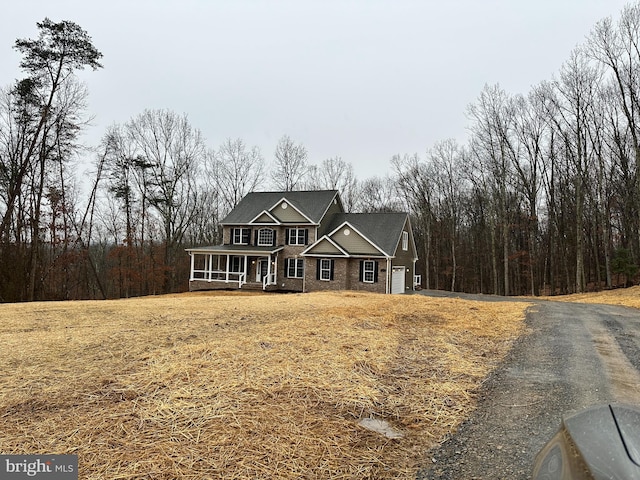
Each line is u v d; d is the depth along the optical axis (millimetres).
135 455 2729
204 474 2533
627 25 21828
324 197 26188
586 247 32656
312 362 4918
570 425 1748
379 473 2670
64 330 6852
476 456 2922
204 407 3531
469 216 39406
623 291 20047
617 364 5430
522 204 33344
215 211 37781
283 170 39500
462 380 4641
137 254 32188
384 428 3344
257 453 2812
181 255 36781
